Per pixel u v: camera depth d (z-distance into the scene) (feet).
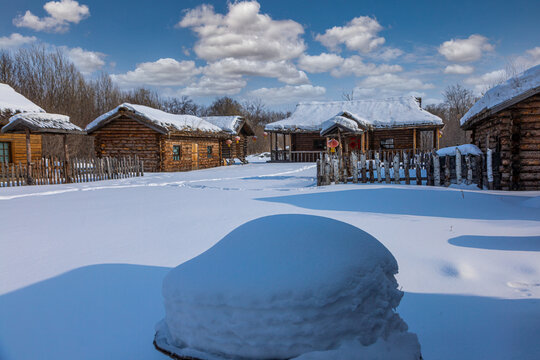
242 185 45.34
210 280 6.66
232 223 21.25
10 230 20.77
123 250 16.06
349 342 6.20
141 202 31.45
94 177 56.49
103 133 76.84
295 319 6.07
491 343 7.98
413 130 94.32
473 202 25.35
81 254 15.55
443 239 15.97
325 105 116.98
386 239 16.28
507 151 34.01
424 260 13.32
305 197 30.25
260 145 200.03
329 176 41.27
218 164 99.86
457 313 9.42
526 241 14.90
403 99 108.78
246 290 6.26
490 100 35.47
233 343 6.28
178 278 7.03
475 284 11.17
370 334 6.48
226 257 7.12
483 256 13.39
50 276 12.85
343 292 6.25
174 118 83.35
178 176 62.39
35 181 50.85
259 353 6.17
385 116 100.94
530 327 8.50
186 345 6.81
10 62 128.16
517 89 33.40
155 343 7.31
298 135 110.32
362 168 40.09
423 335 8.45
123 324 9.30
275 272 6.47
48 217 24.73
